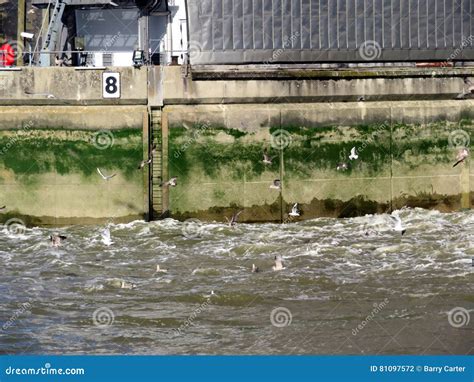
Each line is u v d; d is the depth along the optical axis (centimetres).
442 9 18538
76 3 19300
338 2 18300
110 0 19125
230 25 18175
